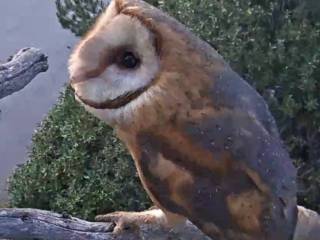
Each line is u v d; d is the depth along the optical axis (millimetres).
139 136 996
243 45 1496
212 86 978
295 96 1514
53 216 1063
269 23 1534
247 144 977
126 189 1510
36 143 1640
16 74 1164
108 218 1060
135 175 1508
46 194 1594
